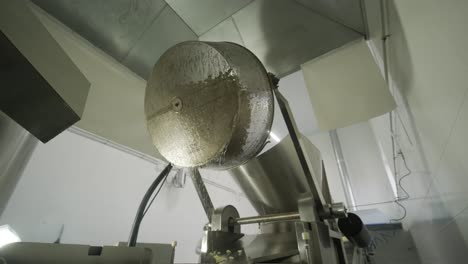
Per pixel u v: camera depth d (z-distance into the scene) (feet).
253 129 2.06
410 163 4.63
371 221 8.90
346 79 4.48
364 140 12.03
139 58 5.24
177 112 2.18
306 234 2.11
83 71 4.71
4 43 1.22
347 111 4.39
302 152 2.60
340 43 4.61
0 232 3.22
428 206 4.04
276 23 4.63
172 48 2.40
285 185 3.17
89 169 5.07
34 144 2.53
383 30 3.41
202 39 5.24
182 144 2.13
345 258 2.75
